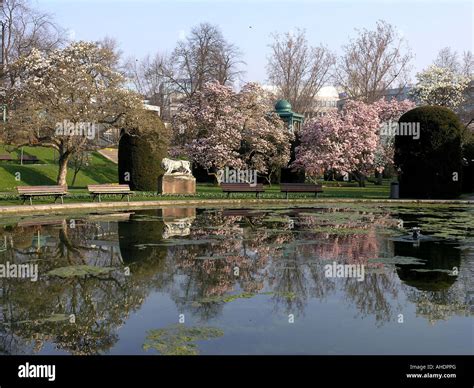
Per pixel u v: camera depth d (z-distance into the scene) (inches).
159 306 283.7
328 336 240.8
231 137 1168.8
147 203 811.4
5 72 893.2
